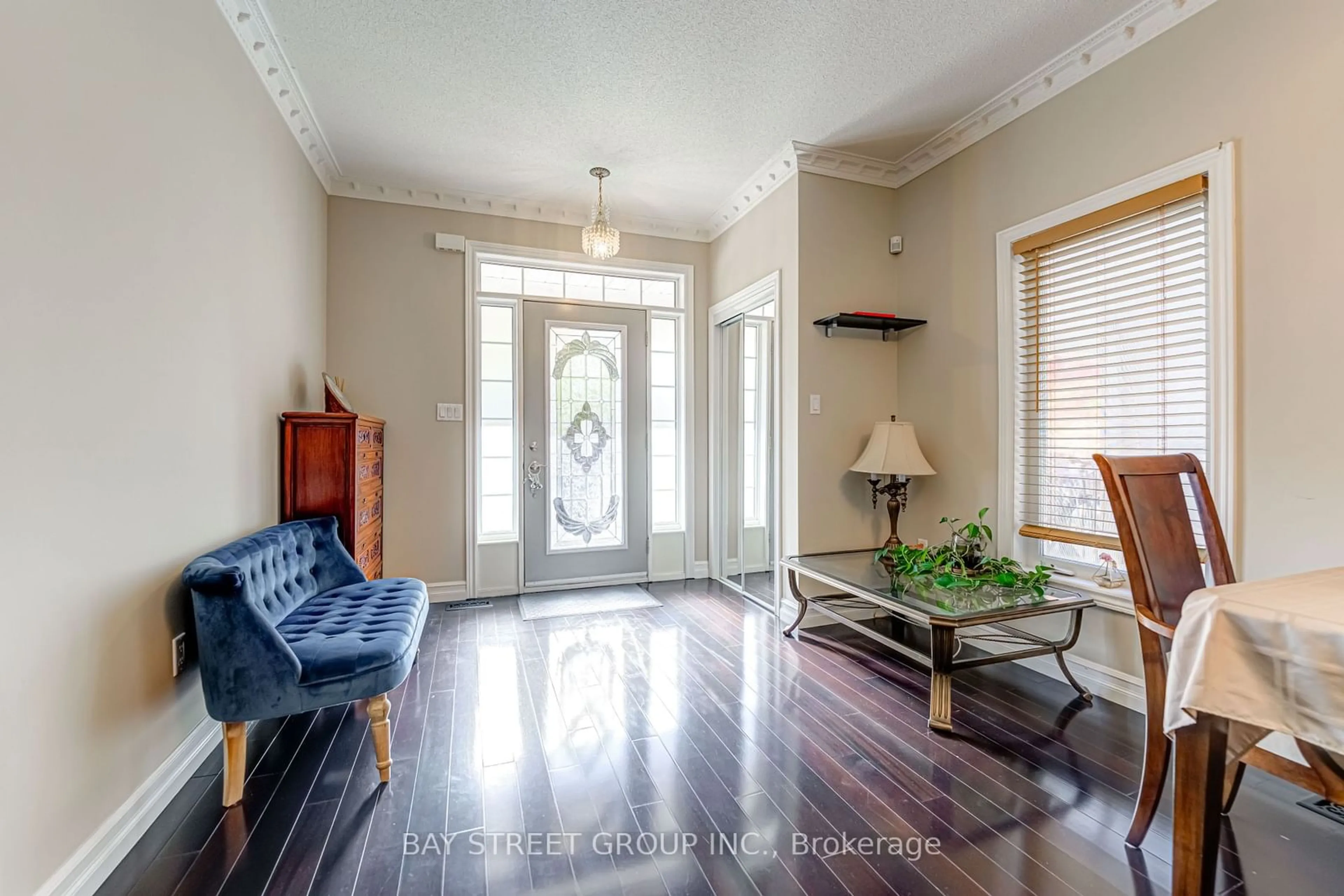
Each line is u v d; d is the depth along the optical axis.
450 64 2.54
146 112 1.60
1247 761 1.40
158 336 1.65
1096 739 2.05
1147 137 2.22
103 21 1.41
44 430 1.23
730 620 3.44
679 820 1.61
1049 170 2.61
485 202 3.93
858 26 2.30
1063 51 2.45
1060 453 2.62
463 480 3.91
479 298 3.98
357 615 2.13
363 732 2.11
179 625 1.76
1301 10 1.80
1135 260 2.30
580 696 2.40
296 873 1.41
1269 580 1.22
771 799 1.71
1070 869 1.42
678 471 4.50
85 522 1.35
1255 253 1.91
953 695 2.42
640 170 3.55
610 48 2.44
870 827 1.58
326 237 3.59
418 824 1.60
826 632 3.24
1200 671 1.05
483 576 3.98
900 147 3.25
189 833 1.56
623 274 4.37
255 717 1.65
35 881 1.19
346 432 2.72
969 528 2.68
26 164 1.17
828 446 3.37
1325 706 0.92
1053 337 2.64
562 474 4.18
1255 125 1.91
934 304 3.24
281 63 2.50
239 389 2.20
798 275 3.31
